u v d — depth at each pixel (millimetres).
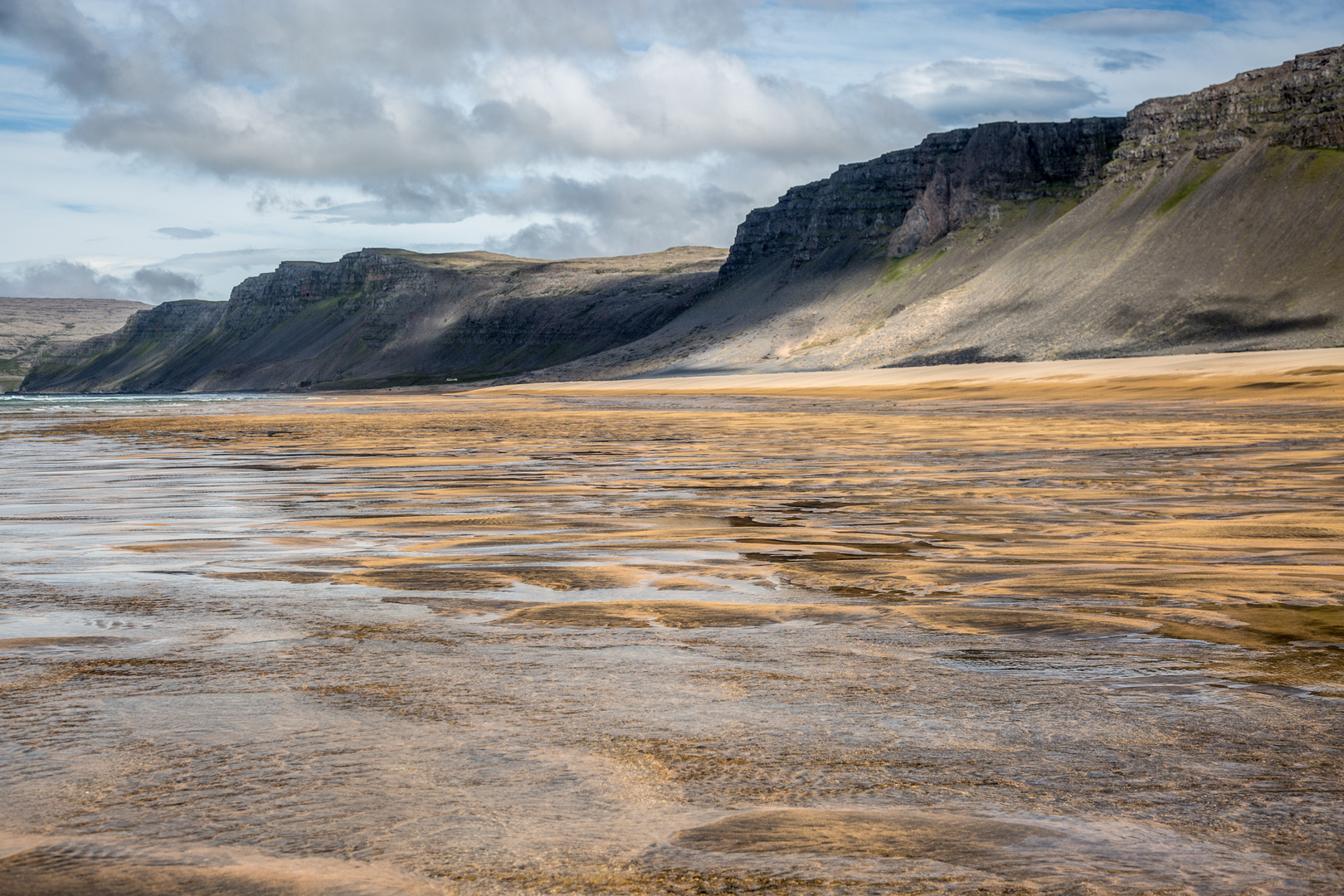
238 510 16172
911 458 27562
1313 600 8305
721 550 11664
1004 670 6113
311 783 4203
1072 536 12758
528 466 25750
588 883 3307
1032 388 110500
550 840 3648
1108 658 6395
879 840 3639
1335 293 183000
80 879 3344
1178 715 5160
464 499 17797
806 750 4625
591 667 6180
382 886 3285
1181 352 177000
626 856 3508
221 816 3875
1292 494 17562
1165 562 10453
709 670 6098
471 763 4441
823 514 15492
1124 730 4918
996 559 10828
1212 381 100625
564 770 4363
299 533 13266
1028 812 3906
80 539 12703
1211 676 5934
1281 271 194875
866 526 13953
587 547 11969
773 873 3373
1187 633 7121
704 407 89625
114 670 6082
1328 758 4500
